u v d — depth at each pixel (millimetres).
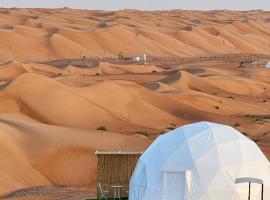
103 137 52281
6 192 39188
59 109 67062
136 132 61938
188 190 25156
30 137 49125
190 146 26328
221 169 25344
